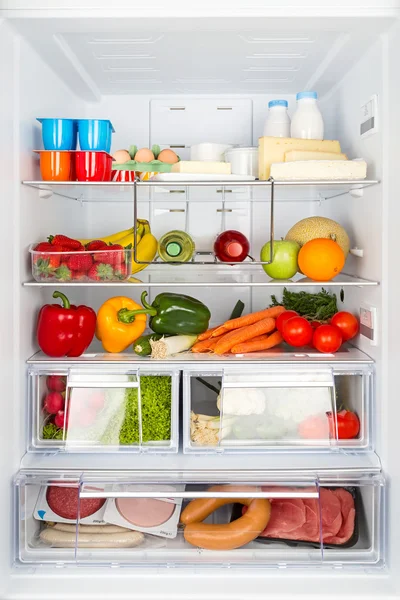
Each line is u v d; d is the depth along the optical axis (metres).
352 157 1.74
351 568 1.46
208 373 1.52
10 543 1.44
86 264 1.51
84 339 1.57
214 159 1.76
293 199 2.08
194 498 1.48
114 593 1.39
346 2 1.35
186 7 1.35
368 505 1.49
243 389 1.51
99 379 1.51
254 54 1.66
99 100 2.07
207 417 1.53
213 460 1.50
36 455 1.52
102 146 1.52
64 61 1.64
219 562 1.47
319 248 1.56
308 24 1.40
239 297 2.09
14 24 1.37
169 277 2.03
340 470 1.47
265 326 1.64
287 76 1.87
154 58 1.70
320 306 1.83
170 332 1.66
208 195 2.06
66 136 1.51
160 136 2.08
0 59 1.34
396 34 1.39
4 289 1.38
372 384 1.53
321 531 1.45
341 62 1.68
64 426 1.51
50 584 1.41
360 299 1.67
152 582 1.42
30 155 1.53
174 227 2.08
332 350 1.58
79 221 2.03
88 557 1.47
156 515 1.49
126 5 1.34
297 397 1.52
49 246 1.50
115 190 1.81
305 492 1.44
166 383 1.52
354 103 1.71
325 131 2.06
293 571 1.45
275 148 1.59
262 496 1.44
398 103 1.39
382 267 1.48
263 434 1.52
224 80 1.92
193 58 1.70
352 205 1.75
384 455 1.47
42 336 1.53
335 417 1.51
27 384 1.52
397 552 1.40
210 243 2.08
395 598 1.38
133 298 2.08
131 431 1.52
